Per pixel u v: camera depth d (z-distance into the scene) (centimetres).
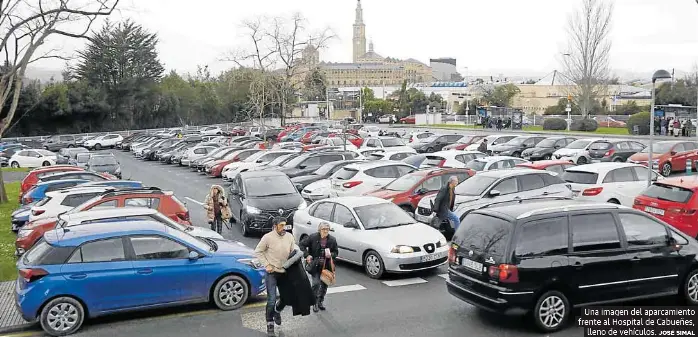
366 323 941
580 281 864
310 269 991
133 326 949
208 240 1090
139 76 8106
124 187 1722
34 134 7119
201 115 9338
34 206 1578
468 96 11994
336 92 11994
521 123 6575
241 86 8300
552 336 853
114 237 956
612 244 886
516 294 838
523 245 848
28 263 924
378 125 8525
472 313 975
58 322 911
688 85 7012
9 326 949
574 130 5762
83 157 3462
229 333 913
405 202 1662
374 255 1205
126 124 8169
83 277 920
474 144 3925
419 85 14800
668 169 2672
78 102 7431
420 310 998
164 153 4462
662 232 923
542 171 1616
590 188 1639
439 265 1216
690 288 930
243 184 1762
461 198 1544
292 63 5203
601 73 6228
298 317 981
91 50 7869
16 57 2391
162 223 1084
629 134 4975
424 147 4150
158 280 962
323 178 2300
